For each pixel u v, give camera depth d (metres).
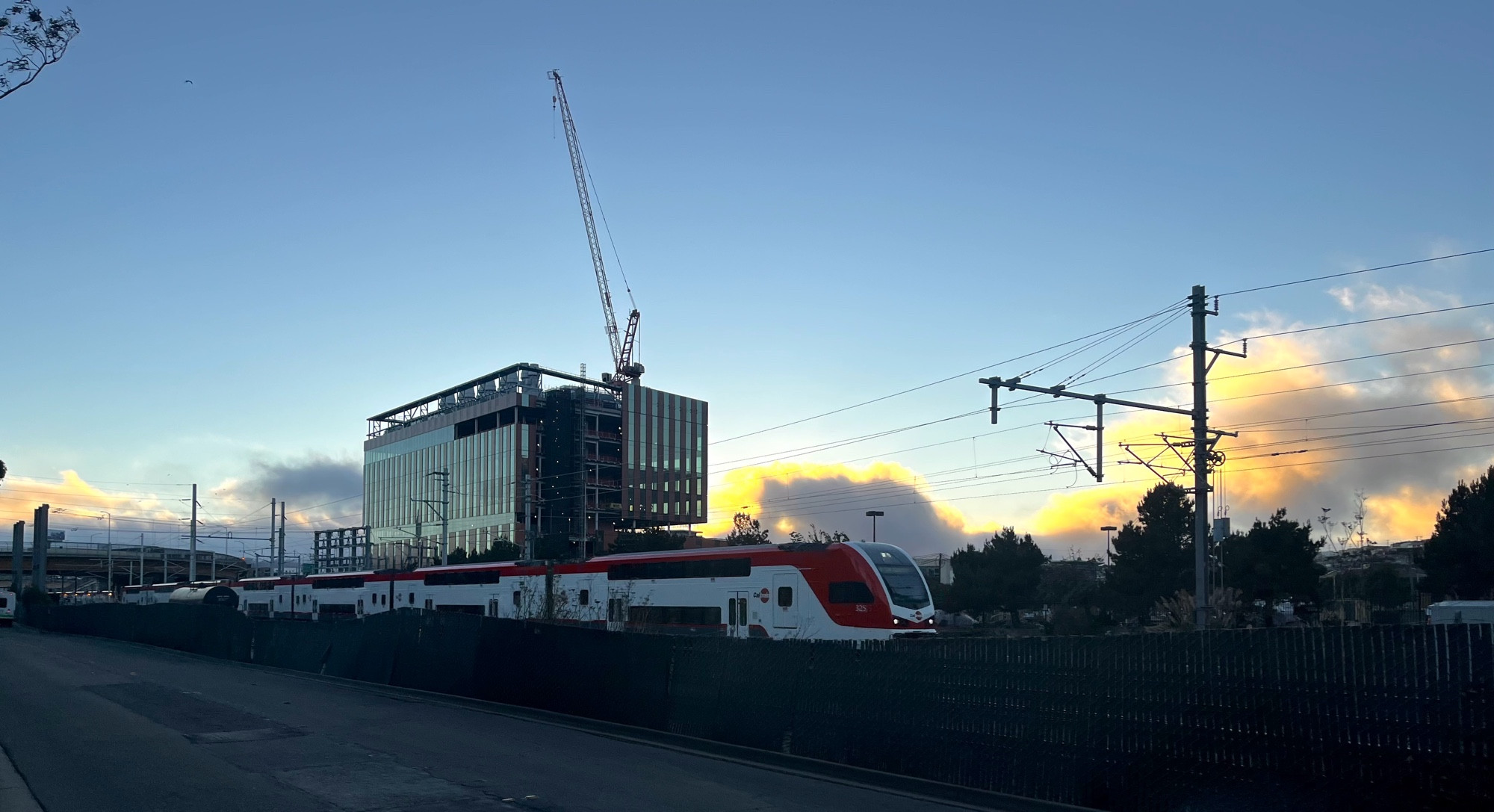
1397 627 9.00
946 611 68.50
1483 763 8.30
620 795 11.83
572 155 149.88
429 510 131.25
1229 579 45.34
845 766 13.74
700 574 35.72
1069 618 51.22
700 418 128.38
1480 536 42.50
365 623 27.00
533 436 117.12
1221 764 10.17
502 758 14.38
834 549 31.75
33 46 12.67
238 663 34.47
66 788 11.91
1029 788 11.85
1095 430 27.38
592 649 18.70
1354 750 9.17
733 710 15.73
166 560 132.25
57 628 65.25
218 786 12.05
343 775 12.78
